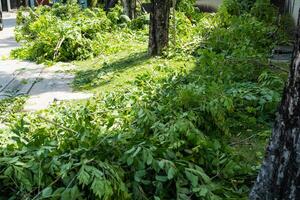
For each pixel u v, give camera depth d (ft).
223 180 11.97
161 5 30.48
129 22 46.85
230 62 20.77
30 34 40.78
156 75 23.67
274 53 28.19
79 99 22.15
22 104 21.33
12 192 10.95
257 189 9.50
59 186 10.61
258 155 14.16
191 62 27.63
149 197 10.91
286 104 8.61
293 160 8.47
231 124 16.70
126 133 12.46
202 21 39.81
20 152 11.43
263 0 36.14
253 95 17.87
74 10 45.34
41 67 31.55
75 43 33.81
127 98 18.51
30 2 103.45
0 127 17.43
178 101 15.93
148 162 10.71
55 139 12.67
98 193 9.37
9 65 32.71
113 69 28.40
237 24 29.45
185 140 12.87
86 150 10.91
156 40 31.07
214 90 16.01
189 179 10.65
